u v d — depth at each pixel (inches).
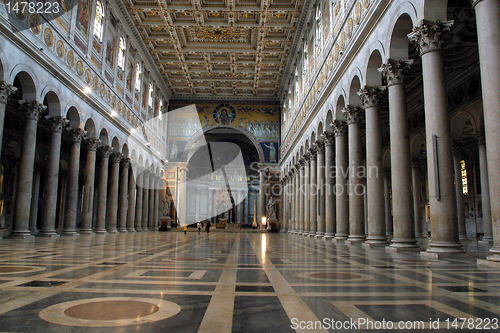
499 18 265.4
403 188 404.2
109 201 1028.5
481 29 271.1
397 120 416.2
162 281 177.3
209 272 213.2
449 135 332.5
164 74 1462.8
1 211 1011.9
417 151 874.8
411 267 244.5
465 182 959.0
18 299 133.1
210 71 1437.0
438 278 193.3
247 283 174.1
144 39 1202.0
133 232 1162.0
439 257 311.0
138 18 1083.3
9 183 1043.3
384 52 454.0
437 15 353.4
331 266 250.1
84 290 151.6
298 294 147.8
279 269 230.8
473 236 915.4
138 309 119.6
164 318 109.0
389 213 956.0
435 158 329.1
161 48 1266.0
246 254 350.3
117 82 1021.8
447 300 137.6
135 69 1183.6
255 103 1696.6
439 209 326.3
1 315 109.9
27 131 624.4
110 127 981.2
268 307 125.1
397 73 425.7
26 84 618.8
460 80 686.5
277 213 1625.2
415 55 619.8
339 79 672.4
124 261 273.4
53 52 671.8
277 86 1589.6
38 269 221.1
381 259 303.3
